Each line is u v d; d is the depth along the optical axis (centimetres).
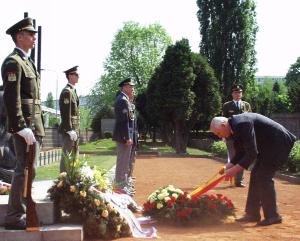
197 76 3744
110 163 2228
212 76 3753
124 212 695
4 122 945
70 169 677
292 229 727
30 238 608
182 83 3622
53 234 615
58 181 670
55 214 666
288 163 1717
